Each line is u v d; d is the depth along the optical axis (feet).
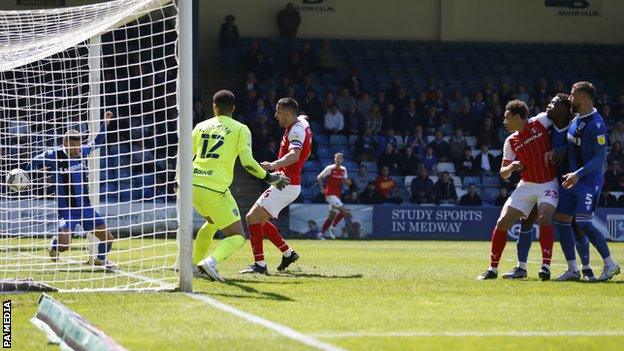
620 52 207.21
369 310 47.67
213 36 196.34
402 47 200.23
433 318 44.96
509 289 58.90
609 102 188.96
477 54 200.75
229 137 62.80
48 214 83.51
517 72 199.41
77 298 52.47
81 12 68.23
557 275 73.97
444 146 170.71
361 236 154.61
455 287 59.98
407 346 37.22
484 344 37.93
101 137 77.20
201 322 43.24
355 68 181.68
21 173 73.56
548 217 66.08
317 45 196.44
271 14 198.59
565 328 42.47
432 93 180.65
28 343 38.60
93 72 78.02
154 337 39.11
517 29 208.95
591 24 211.20
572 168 66.23
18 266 72.74
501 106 183.01
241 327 41.75
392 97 177.58
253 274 70.64
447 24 206.39
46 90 90.58
